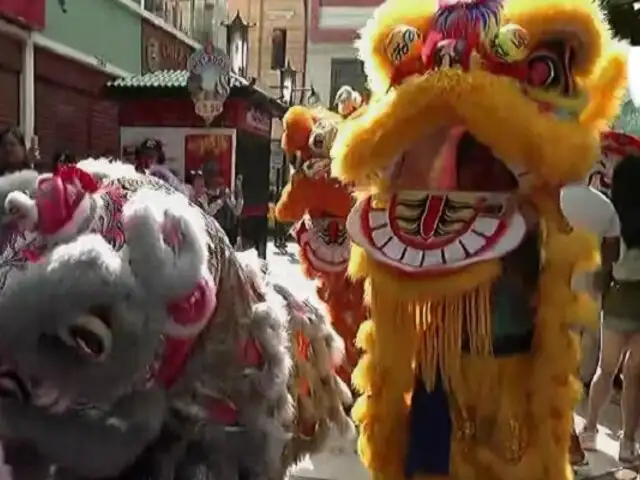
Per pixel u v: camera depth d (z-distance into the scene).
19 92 9.04
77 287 1.42
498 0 2.47
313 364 2.61
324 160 4.21
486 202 2.45
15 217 1.70
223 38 17.08
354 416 2.59
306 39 22.94
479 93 2.34
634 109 5.04
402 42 2.55
